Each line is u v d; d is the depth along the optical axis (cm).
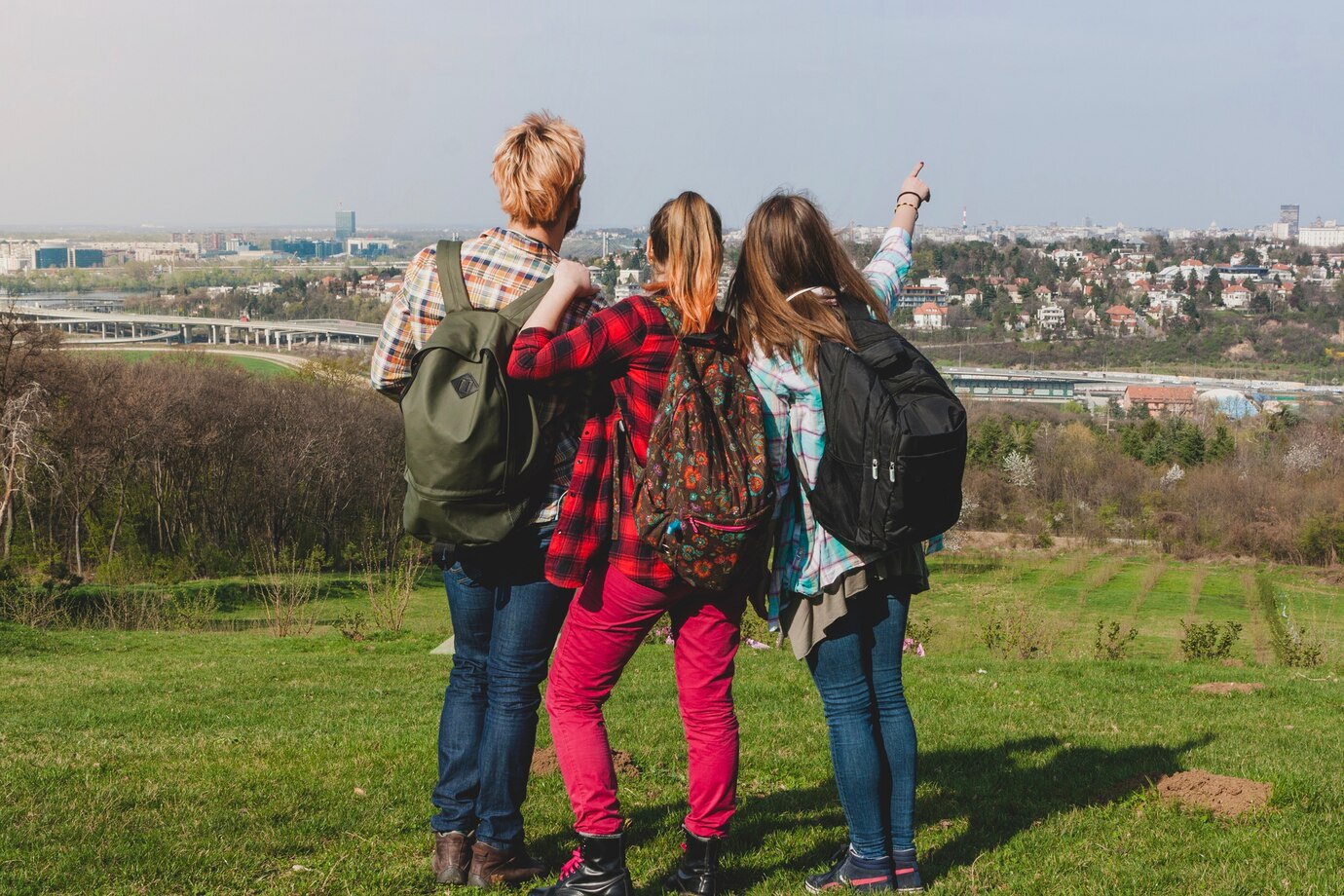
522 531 308
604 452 304
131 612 2792
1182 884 338
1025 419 10119
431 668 1423
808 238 309
